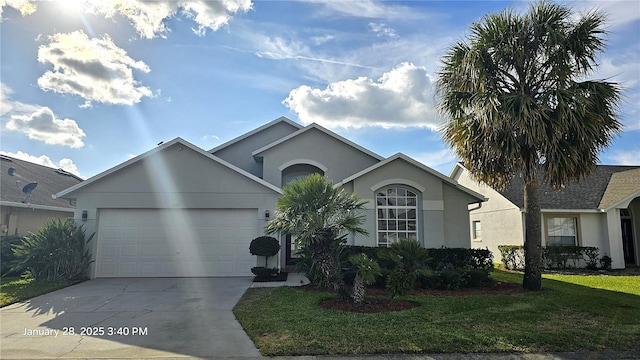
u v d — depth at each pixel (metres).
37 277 12.22
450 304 8.75
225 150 18.95
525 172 10.30
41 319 7.84
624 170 21.86
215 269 13.56
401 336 6.42
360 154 17.41
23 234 17.55
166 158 13.82
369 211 14.82
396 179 15.09
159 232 13.55
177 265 13.46
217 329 7.09
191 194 13.72
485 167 10.91
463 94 11.07
